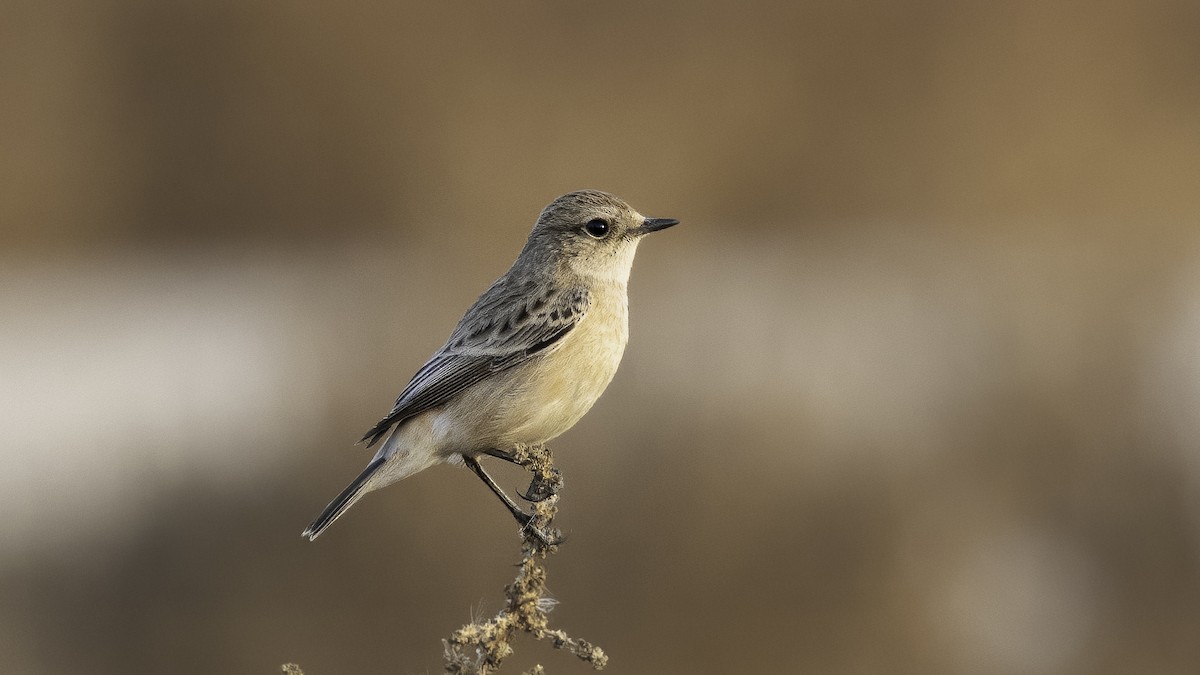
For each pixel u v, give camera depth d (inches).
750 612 495.8
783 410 564.1
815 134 1101.7
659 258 890.7
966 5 1155.3
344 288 866.1
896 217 1064.8
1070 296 728.3
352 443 570.6
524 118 1091.9
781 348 637.9
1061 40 1146.0
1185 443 584.1
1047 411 601.3
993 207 1055.6
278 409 602.9
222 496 541.0
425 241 968.9
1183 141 1093.8
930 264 869.2
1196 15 1160.2
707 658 491.2
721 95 1123.9
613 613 496.4
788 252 928.3
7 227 1114.7
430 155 1064.8
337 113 1112.8
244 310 898.7
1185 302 718.5
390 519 518.0
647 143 1079.0
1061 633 519.2
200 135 1142.3
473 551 509.0
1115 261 832.9
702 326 671.1
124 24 1151.6
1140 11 1161.4
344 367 626.5
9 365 789.2
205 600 506.9
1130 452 580.7
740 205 1069.8
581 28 1144.2
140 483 560.4
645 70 1122.7
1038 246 924.6
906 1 1158.3
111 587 508.4
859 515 524.1
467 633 208.1
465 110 1093.1
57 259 1104.8
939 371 633.0
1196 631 530.0
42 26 1157.1
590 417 556.4
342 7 1144.2
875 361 639.8
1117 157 1077.1
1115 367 633.6
